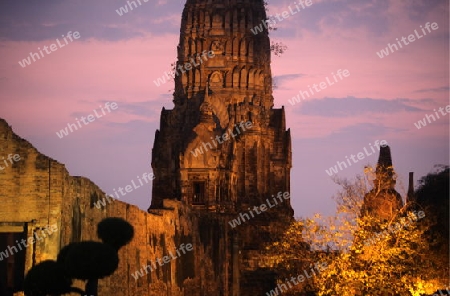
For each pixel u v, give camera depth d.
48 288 63.28
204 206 175.88
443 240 108.25
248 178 190.62
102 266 62.88
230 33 197.88
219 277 153.25
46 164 76.38
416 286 103.00
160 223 110.69
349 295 104.06
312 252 111.88
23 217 75.75
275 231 178.00
